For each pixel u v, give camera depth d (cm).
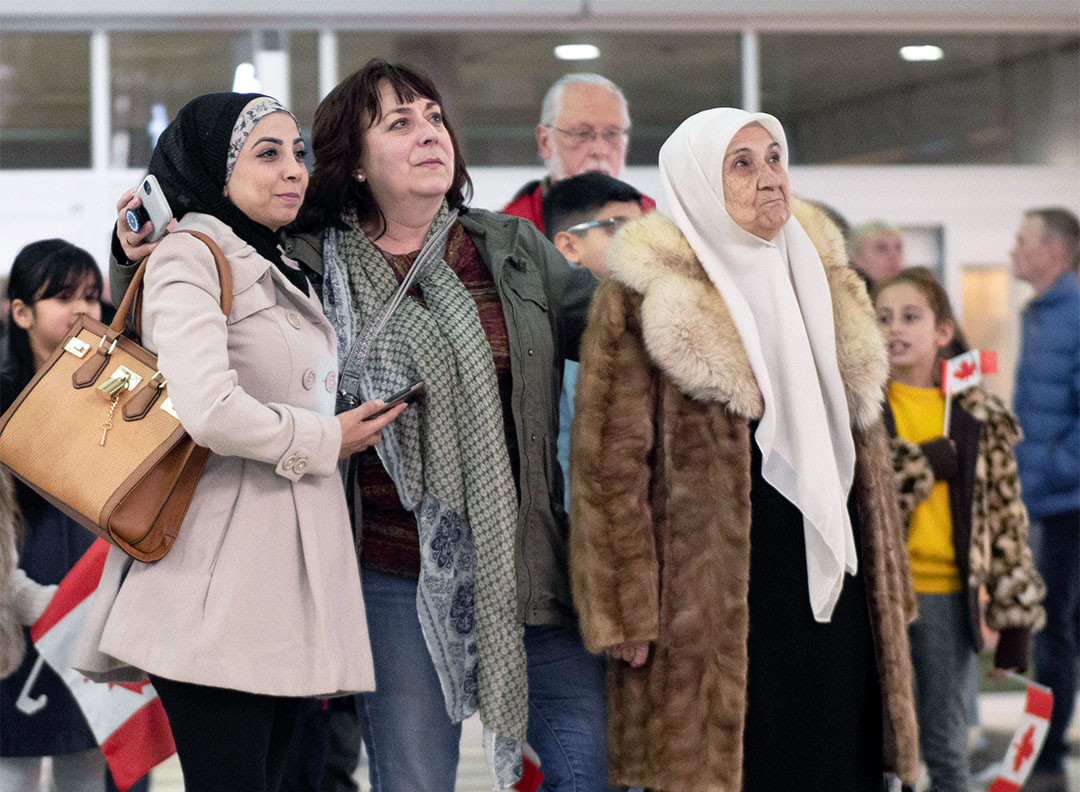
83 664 691
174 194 715
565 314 880
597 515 797
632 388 814
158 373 677
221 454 666
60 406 681
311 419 687
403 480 770
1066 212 1798
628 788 850
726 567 790
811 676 805
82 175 1717
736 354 805
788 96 1778
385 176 805
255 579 679
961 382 1157
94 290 1016
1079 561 1489
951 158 1816
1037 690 1101
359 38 1725
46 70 1702
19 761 991
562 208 1144
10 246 1712
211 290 681
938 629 1117
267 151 713
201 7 1680
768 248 838
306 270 802
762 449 799
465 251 841
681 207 849
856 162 1803
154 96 1717
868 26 1786
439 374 775
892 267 1585
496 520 777
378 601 788
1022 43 1812
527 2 1709
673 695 790
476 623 773
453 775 796
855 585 830
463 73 1730
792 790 801
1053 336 1717
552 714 841
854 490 842
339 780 1127
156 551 676
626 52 1748
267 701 695
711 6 1731
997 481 1155
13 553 922
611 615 783
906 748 812
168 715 692
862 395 844
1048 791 1302
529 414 809
